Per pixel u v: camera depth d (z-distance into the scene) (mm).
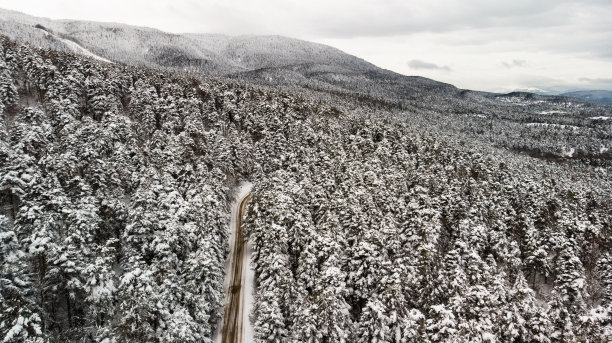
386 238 54000
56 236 40469
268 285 48312
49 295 37938
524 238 66875
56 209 45594
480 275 48812
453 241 64938
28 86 95125
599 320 40188
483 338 34812
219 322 50031
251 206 66688
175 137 84375
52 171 54812
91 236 42562
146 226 47062
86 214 44219
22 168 49812
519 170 118875
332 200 67812
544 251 60219
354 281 49188
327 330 38500
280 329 40719
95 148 68375
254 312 50125
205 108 116062
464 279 45906
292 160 92062
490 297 40250
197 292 42719
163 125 94625
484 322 36750
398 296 40469
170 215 51750
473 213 69312
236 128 114188
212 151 89312
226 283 57969
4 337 27656
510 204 82500
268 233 54312
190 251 50531
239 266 62438
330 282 42469
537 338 38781
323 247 50250
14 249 35812
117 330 33062
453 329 34219
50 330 37344
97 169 57750
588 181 141000
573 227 69125
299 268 49625
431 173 89875
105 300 36125
